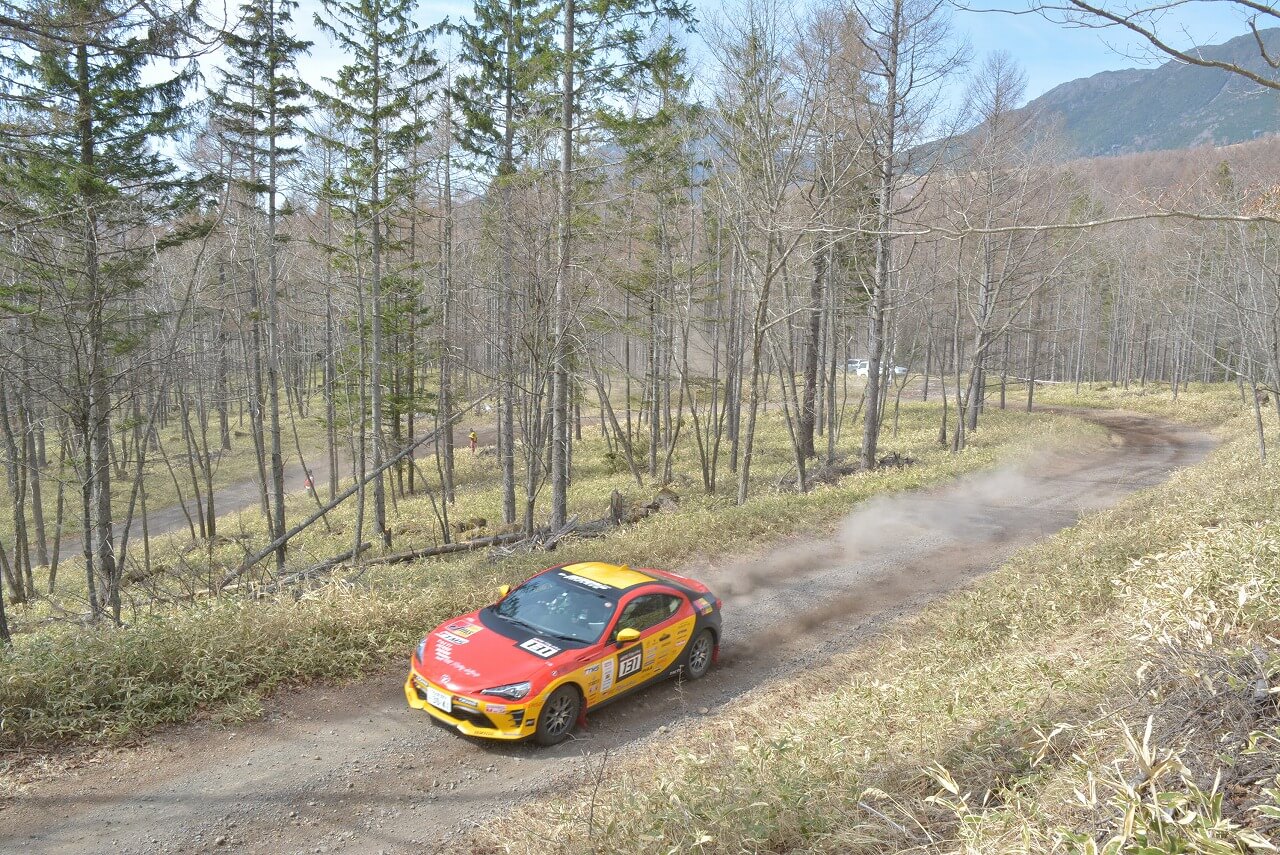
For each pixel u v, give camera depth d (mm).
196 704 7859
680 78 19719
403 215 24250
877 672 8758
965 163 25734
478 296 22047
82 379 11805
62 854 5535
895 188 21094
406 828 6062
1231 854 3035
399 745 7398
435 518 26906
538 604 8758
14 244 11125
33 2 6457
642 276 25188
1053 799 4551
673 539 15164
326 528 27953
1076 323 59625
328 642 9094
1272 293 19500
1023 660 7465
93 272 12234
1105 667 6523
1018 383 67000
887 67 20266
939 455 28547
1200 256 25703
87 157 14367
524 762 7172
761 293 18188
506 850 5578
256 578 14625
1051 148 27531
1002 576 12586
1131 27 4797
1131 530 13031
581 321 18062
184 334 17547
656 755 7258
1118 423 43438
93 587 12344
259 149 20969
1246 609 6637
